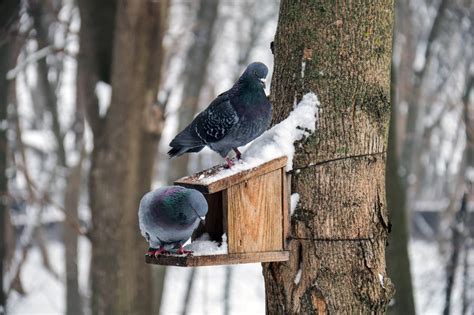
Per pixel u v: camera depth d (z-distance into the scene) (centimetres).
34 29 1673
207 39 2062
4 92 1339
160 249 614
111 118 1280
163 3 1263
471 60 2109
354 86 620
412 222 2680
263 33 2747
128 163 1279
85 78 1319
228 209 597
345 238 615
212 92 2383
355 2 619
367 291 614
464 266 1535
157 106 1300
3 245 1362
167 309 2503
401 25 2269
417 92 2189
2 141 1345
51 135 2486
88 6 1305
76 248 2241
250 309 2473
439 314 1619
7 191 1361
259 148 625
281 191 620
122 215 1281
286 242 623
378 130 628
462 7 2141
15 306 2267
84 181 2683
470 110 2036
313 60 626
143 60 1266
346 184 616
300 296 621
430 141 3011
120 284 1285
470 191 1579
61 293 2633
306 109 624
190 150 728
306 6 629
